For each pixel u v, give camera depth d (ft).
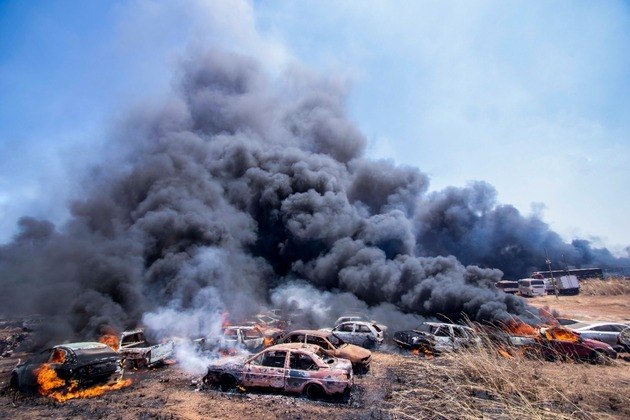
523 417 20.01
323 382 27.32
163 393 29.58
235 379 29.66
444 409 23.09
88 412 24.94
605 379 28.94
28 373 30.71
